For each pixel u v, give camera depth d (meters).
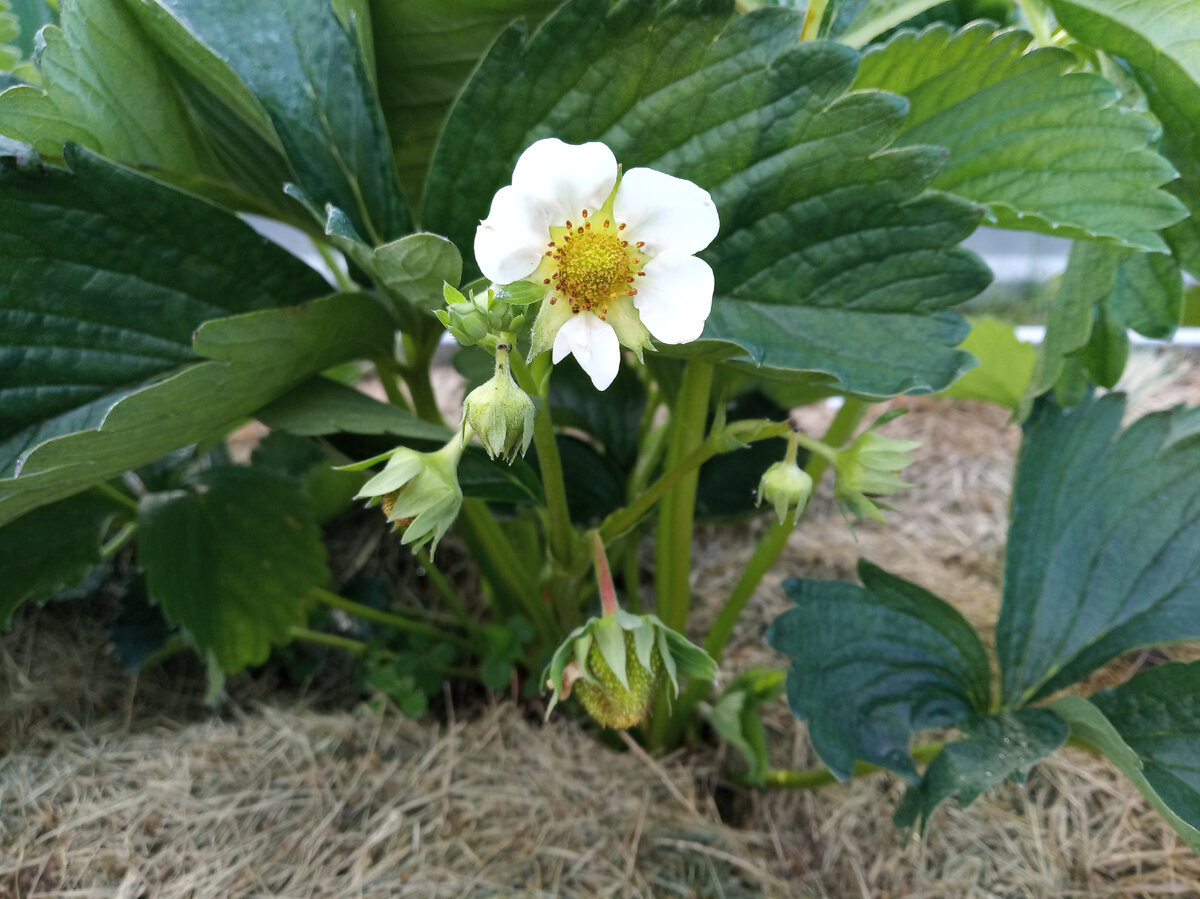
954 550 0.28
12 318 0.14
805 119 0.13
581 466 0.22
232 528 0.20
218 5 0.14
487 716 0.21
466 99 0.14
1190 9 0.14
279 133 0.14
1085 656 0.17
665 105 0.14
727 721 0.19
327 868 0.17
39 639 0.22
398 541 0.26
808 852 0.19
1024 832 0.19
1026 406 0.18
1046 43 0.16
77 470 0.13
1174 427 0.19
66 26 0.14
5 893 0.17
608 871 0.18
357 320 0.16
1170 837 0.19
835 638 0.17
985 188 0.15
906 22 0.18
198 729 0.21
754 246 0.14
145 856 0.17
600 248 0.11
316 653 0.24
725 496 0.21
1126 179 0.14
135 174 0.14
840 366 0.13
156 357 0.15
